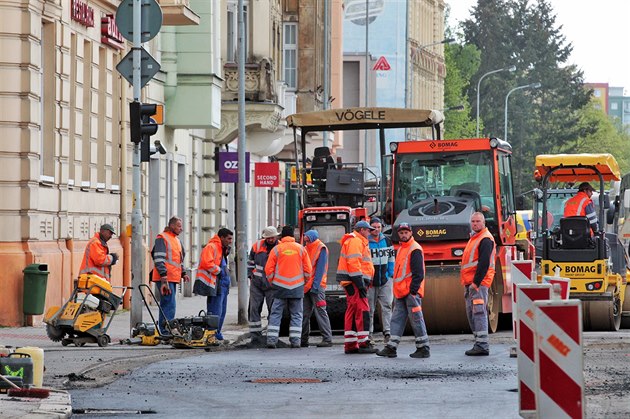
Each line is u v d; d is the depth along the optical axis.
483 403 30.80
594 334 54.03
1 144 52.09
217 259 49.47
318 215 56.53
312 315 56.28
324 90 103.19
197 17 71.56
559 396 22.59
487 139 56.53
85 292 45.38
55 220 55.97
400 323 43.06
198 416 28.84
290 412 29.50
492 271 43.25
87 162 61.84
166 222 76.12
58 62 56.41
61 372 36.91
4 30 51.97
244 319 58.91
